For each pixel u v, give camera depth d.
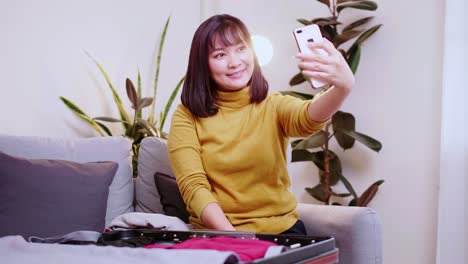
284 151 1.63
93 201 1.85
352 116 2.75
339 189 2.92
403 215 2.69
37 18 2.51
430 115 2.62
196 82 1.63
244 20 3.26
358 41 2.72
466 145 2.48
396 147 2.73
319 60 1.29
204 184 1.54
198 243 1.06
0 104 2.36
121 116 2.69
